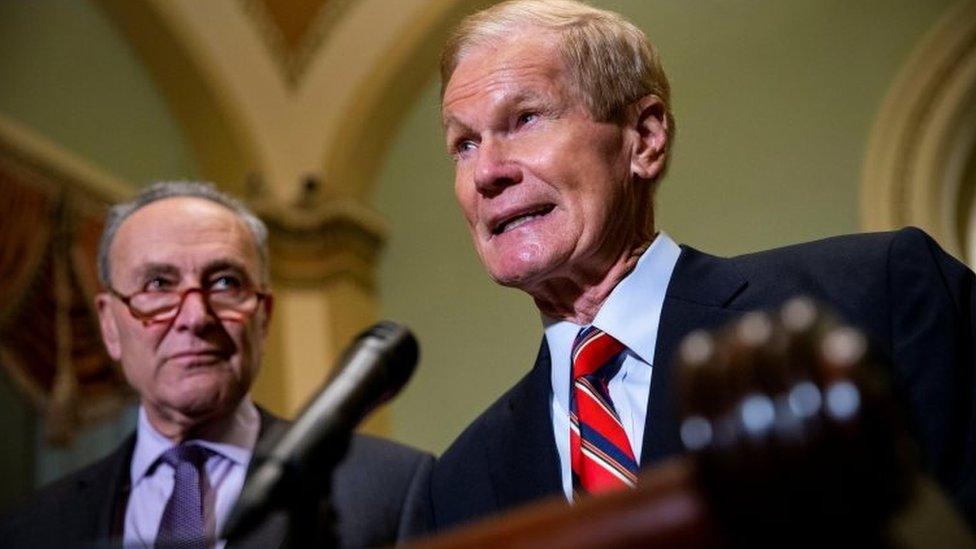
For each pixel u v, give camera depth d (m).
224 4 6.76
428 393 6.13
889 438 0.53
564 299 1.77
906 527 0.54
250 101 6.69
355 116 6.71
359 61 6.79
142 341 2.34
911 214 5.38
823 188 5.55
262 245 2.60
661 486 0.57
